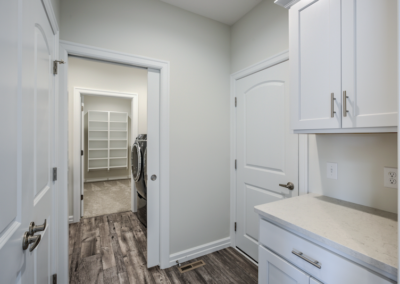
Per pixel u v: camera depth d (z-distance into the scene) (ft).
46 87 3.52
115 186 15.87
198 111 6.82
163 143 6.21
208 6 6.42
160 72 6.22
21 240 2.22
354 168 4.11
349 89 3.19
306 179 5.01
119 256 6.73
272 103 5.93
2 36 1.78
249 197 6.81
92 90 9.53
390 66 2.76
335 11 3.36
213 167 7.16
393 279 2.15
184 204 6.60
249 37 6.66
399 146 1.69
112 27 5.48
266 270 3.69
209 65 7.04
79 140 9.45
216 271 6.04
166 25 6.24
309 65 3.77
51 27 3.92
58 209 4.79
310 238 2.94
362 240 2.63
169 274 5.90
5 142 1.85
